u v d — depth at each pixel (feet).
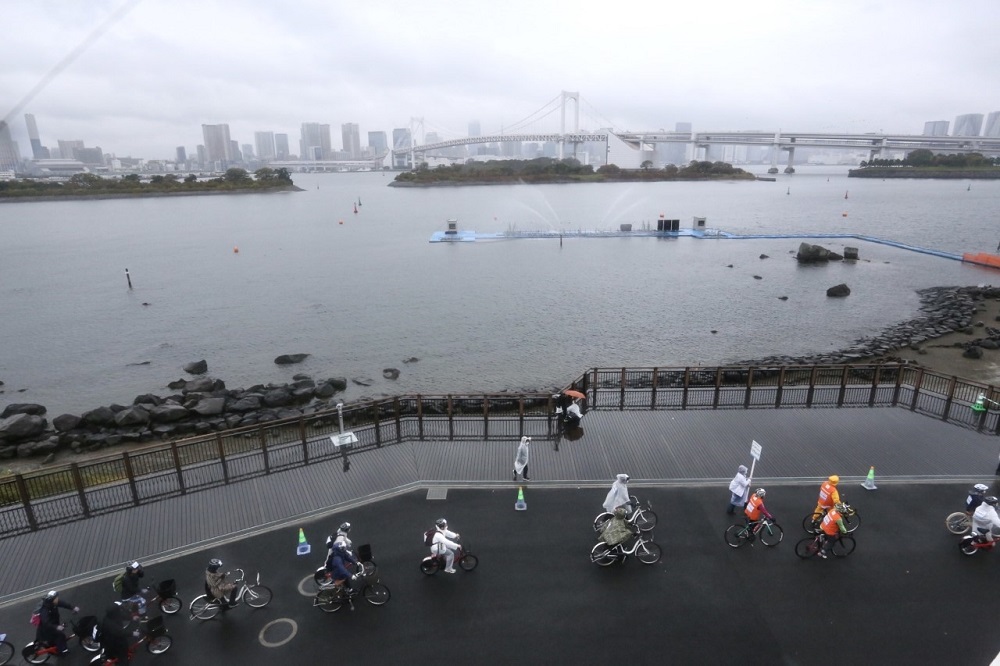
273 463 72.28
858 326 151.53
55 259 267.18
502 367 126.00
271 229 369.50
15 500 65.92
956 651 44.96
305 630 47.62
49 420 108.06
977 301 172.35
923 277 207.21
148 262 256.73
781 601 50.08
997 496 64.64
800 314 162.30
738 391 89.25
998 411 79.77
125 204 578.66
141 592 47.52
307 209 508.53
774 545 56.95
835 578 52.70
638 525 58.13
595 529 59.36
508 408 95.81
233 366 131.95
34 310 179.32
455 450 75.66
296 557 56.08
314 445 75.31
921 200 529.04
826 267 225.76
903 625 47.42
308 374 125.59
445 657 44.91
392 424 82.02
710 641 46.14
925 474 69.00
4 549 57.93
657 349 135.33
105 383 124.26
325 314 169.89
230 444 90.17
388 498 65.41
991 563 54.54
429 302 180.45
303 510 63.62
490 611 49.29
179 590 52.29
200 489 67.67
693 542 57.57
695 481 67.97
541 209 469.57
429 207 504.02
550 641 46.24
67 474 82.12
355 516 62.34
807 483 67.36
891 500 63.98
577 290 191.83
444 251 273.95
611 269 225.35
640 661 44.42
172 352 141.69
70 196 615.57
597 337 144.25
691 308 168.55
